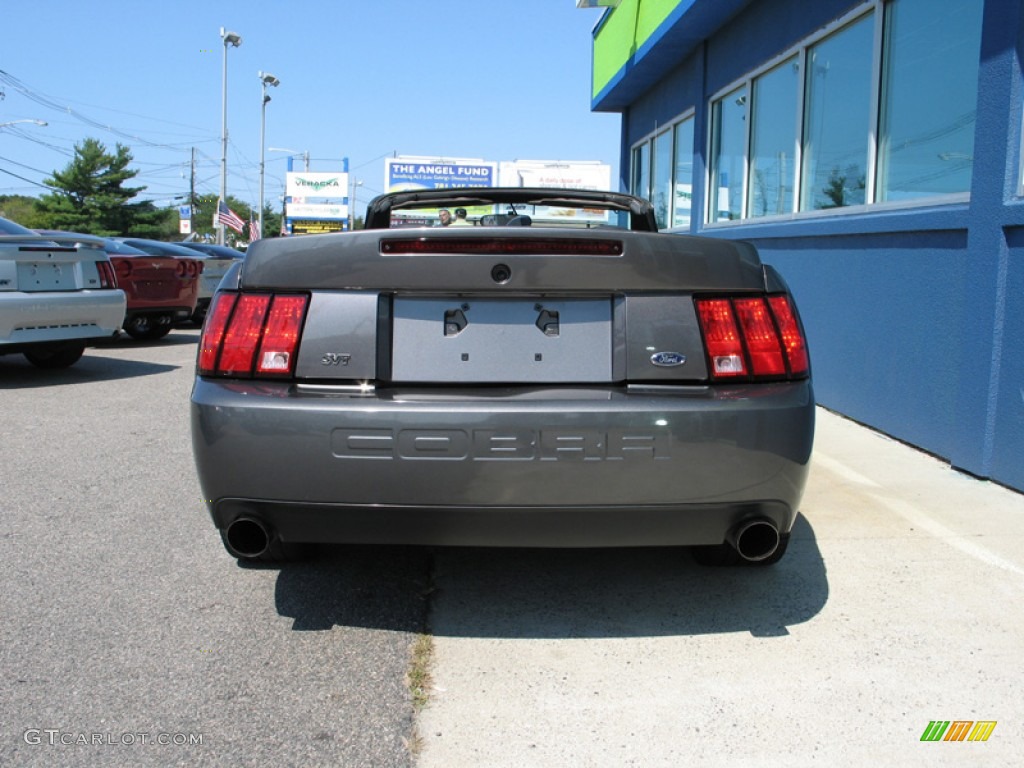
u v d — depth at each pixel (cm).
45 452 534
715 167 940
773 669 265
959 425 464
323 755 221
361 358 259
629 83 1172
